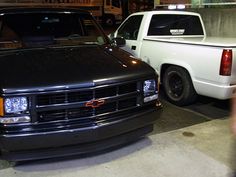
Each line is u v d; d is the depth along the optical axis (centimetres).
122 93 354
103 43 470
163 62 569
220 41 523
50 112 324
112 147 398
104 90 340
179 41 537
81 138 332
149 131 395
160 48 574
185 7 1024
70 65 359
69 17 470
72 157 375
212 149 402
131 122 359
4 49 410
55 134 320
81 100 331
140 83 367
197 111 543
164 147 405
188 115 524
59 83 322
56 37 446
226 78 469
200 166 363
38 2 1642
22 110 315
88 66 359
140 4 2094
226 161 372
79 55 397
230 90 474
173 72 559
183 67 534
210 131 458
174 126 476
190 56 517
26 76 329
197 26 682
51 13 460
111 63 375
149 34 623
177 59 542
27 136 313
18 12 445
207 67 490
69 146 335
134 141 418
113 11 2414
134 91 365
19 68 346
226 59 463
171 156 384
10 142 311
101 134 338
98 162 367
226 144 415
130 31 660
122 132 356
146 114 371
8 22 435
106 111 346
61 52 406
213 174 347
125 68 367
